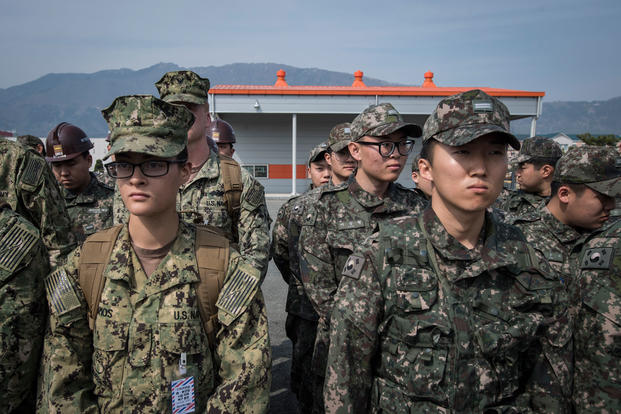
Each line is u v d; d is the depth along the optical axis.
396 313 1.53
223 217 2.76
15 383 1.61
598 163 2.17
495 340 1.45
